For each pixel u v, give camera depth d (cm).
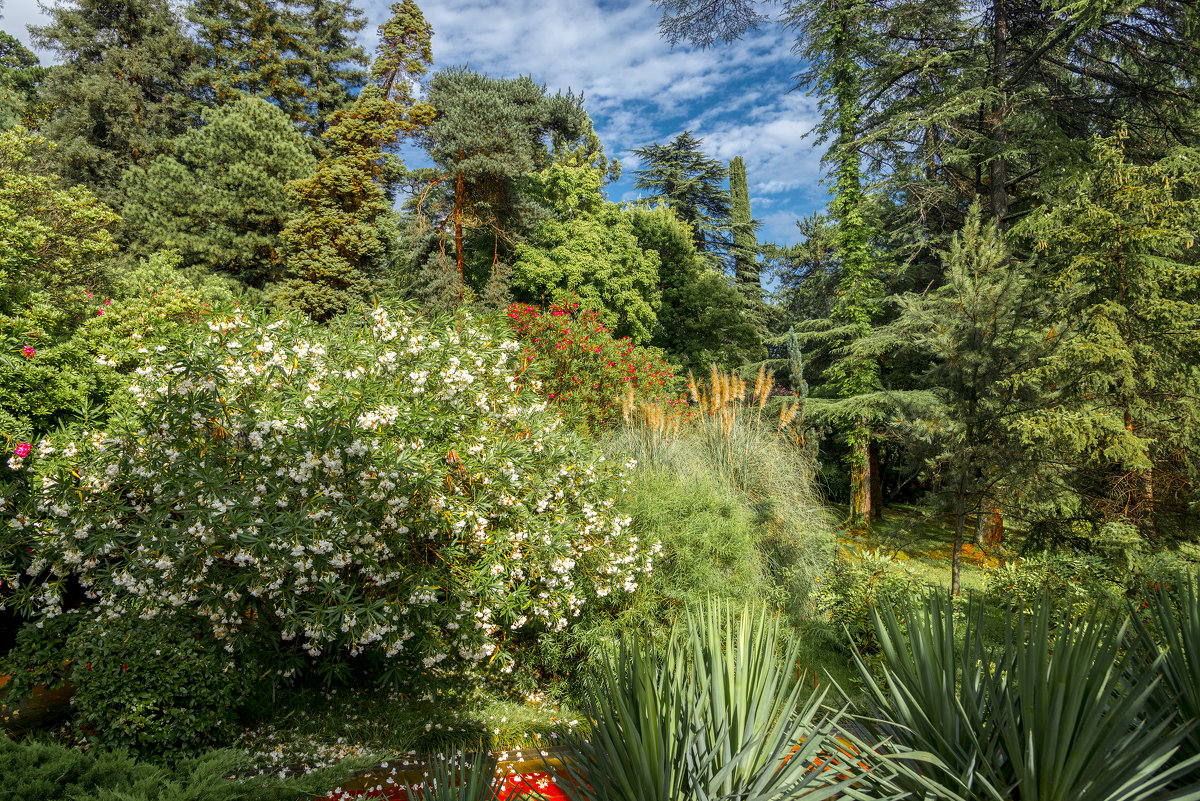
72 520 411
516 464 462
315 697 455
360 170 1888
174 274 1036
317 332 485
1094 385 663
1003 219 1353
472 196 1989
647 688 188
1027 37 1363
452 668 499
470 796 209
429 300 1827
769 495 714
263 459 401
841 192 1524
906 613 216
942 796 169
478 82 2003
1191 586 207
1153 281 731
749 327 1998
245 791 293
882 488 1783
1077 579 561
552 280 1759
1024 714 166
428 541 439
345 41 2705
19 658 392
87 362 659
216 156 1895
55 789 248
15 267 782
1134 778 153
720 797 173
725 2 1502
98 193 1923
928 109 1349
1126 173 754
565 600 466
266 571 380
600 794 187
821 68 1516
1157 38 1192
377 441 404
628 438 780
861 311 1516
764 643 223
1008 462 636
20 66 2362
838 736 210
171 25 2303
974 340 659
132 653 375
